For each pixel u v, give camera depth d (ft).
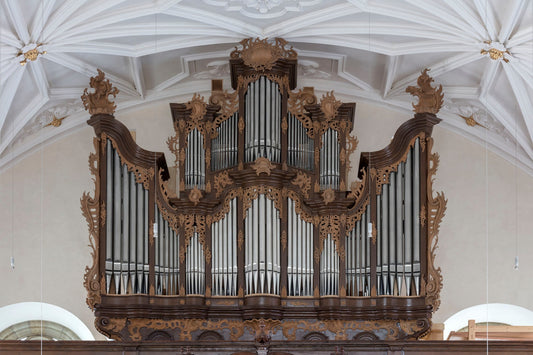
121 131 67.00
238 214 66.49
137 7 67.72
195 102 68.59
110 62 75.15
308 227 66.28
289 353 61.67
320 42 72.79
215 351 61.57
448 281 78.33
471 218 79.41
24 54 66.59
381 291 64.75
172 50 74.64
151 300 64.64
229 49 75.41
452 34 68.69
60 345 62.23
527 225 79.10
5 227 78.18
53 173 79.46
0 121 72.43
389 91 79.30
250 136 68.08
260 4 69.15
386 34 70.64
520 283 78.07
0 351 62.08
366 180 66.85
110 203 65.87
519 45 66.95
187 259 65.67
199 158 67.92
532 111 73.87
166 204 66.59
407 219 65.77
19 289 77.25
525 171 79.92
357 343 61.98
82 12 66.54
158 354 61.93
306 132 68.54
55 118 78.69
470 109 78.33
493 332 74.08
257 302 64.08
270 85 69.05
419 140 66.95
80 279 77.77
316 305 64.85
